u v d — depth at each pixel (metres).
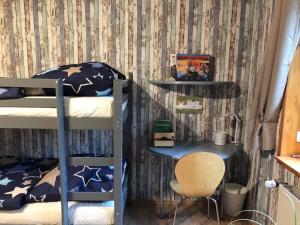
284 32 1.81
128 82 2.56
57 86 1.63
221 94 2.79
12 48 2.70
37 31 2.67
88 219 1.82
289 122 1.98
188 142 2.78
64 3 2.62
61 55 2.71
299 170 1.71
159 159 2.88
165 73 2.74
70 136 2.84
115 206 1.81
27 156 2.87
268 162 2.27
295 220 1.66
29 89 1.84
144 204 2.88
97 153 2.86
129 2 2.62
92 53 2.71
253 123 2.22
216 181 2.18
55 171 2.17
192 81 2.59
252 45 2.67
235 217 2.64
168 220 2.58
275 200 2.12
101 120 1.74
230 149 2.54
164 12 2.64
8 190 1.89
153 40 2.69
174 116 2.82
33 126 1.71
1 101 1.68
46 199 1.84
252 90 2.63
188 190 2.21
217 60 2.72
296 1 1.77
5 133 2.84
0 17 2.64
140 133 2.84
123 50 2.70
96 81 1.91
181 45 2.70
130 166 2.88
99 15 2.65
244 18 2.65
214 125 2.84
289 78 1.92
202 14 2.65
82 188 1.90
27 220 1.79
